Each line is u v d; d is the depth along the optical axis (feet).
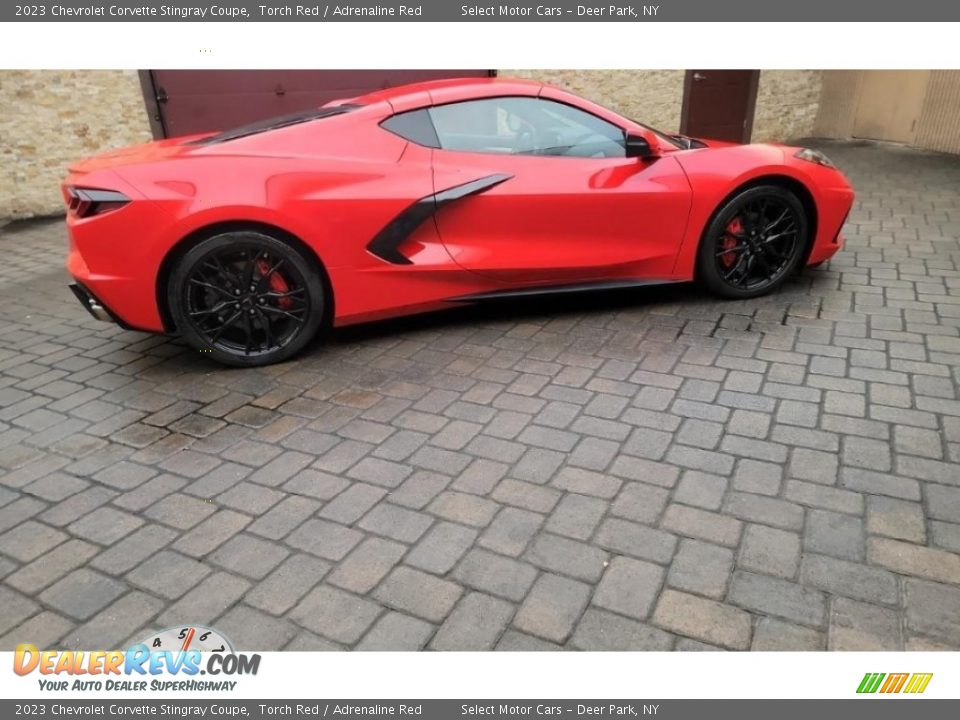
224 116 24.12
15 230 21.62
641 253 12.54
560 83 28.17
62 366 11.57
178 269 10.28
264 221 10.34
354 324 12.34
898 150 33.45
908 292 13.69
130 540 7.23
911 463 8.02
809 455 8.25
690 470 8.04
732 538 6.92
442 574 6.61
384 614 6.20
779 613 6.05
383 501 7.71
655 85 30.45
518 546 6.93
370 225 10.95
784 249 13.53
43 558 7.00
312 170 10.68
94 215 9.96
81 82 22.16
